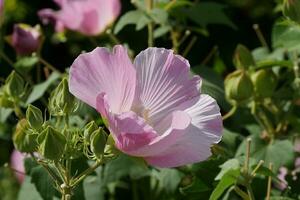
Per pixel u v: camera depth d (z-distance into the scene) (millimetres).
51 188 979
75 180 808
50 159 792
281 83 1213
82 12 1202
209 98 785
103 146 777
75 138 807
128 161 1021
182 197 1046
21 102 1130
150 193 1164
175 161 772
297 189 1020
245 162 911
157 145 763
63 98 817
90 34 1216
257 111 1086
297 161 1146
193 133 772
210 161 979
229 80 1028
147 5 1155
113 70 777
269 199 916
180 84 788
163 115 786
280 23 1004
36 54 1193
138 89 786
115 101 785
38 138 793
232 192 1029
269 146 1025
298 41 1036
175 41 1190
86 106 1021
